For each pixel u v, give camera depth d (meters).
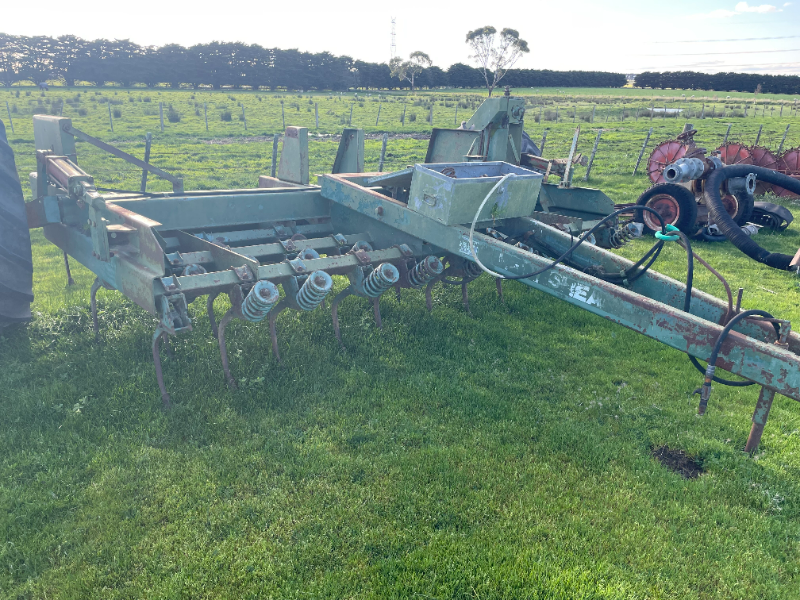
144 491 3.60
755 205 11.94
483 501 3.61
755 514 3.65
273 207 6.34
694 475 4.09
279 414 4.53
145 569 3.02
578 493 3.75
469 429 4.45
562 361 5.77
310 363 5.34
